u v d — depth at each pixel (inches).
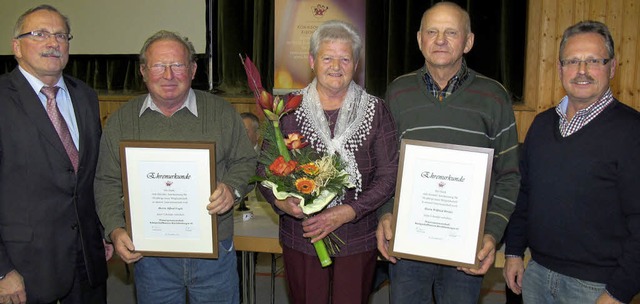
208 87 245.8
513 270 85.6
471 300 82.2
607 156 71.6
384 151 77.3
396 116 83.2
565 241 75.4
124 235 77.4
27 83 78.9
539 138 79.4
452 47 78.0
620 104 73.8
